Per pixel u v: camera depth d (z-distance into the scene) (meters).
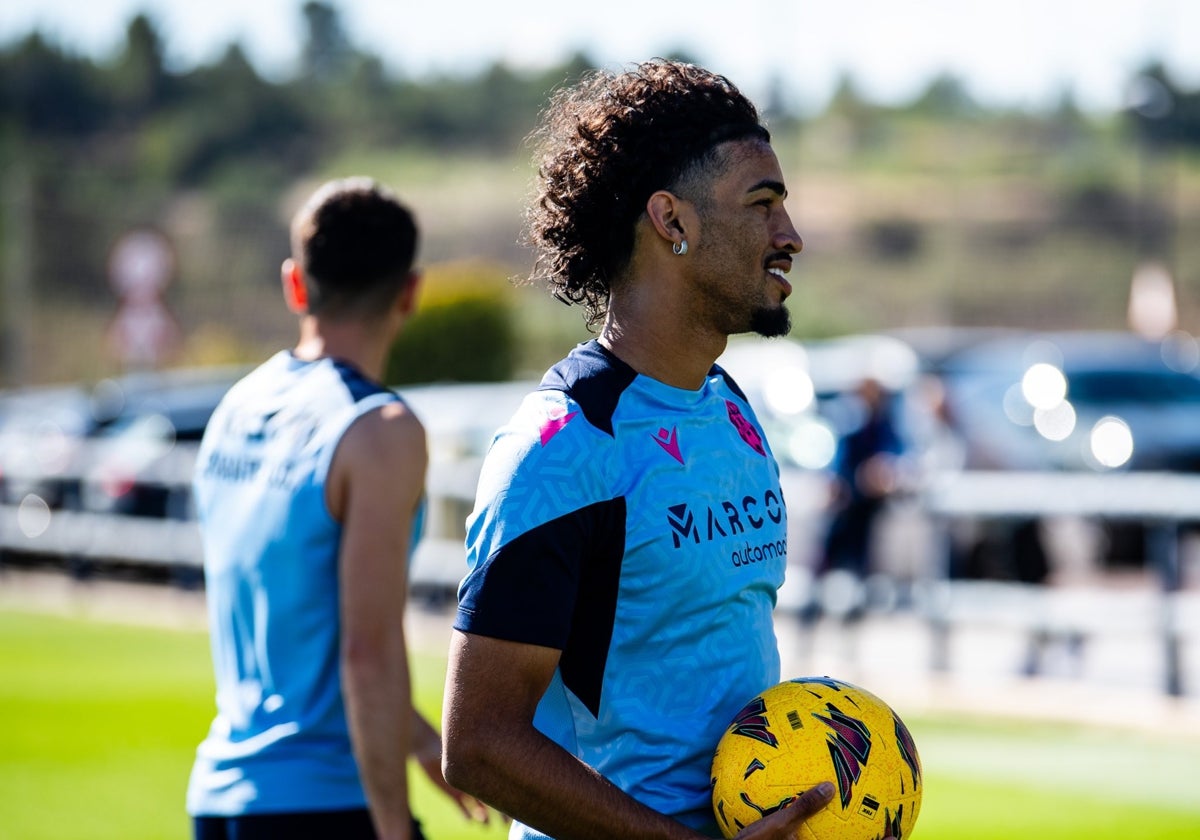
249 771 6.73
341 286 7.25
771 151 5.33
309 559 6.71
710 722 5.14
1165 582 17.27
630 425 5.09
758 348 27.44
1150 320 48.22
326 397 6.86
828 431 22.73
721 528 5.15
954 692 17.97
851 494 19.81
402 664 6.56
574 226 5.40
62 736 16.77
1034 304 82.94
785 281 5.31
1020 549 20.27
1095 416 25.59
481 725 4.84
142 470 28.89
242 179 113.81
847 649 20.03
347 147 120.06
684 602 5.06
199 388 33.72
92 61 127.81
